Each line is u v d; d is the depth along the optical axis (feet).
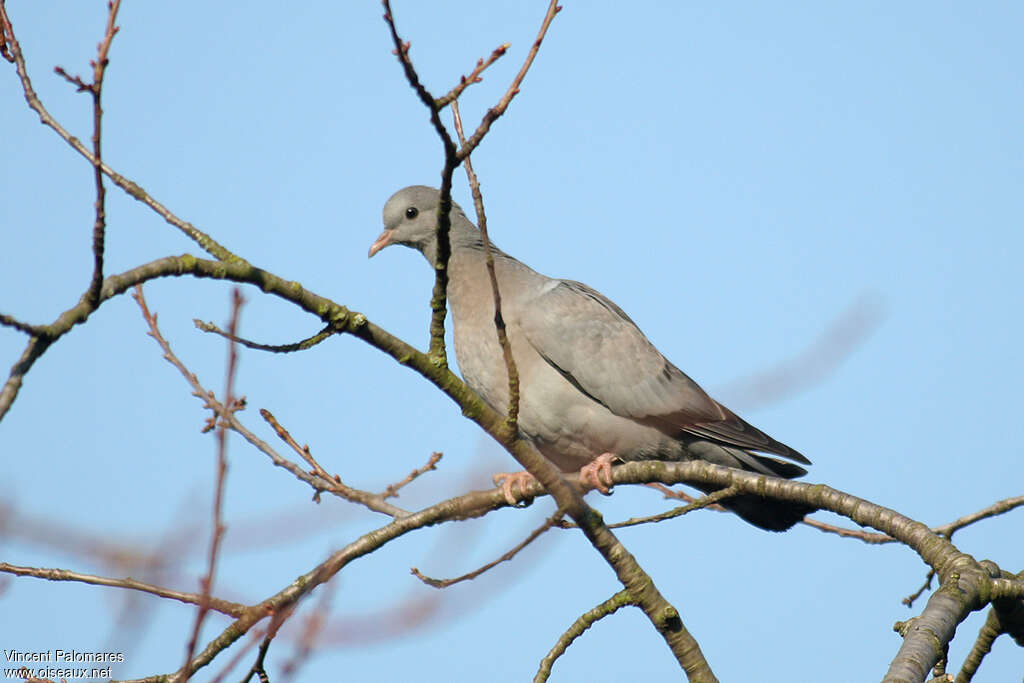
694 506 30.68
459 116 27.63
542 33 25.34
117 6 21.85
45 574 27.55
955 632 26.40
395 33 22.95
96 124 21.72
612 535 29.68
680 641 29.78
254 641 21.11
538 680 28.89
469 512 30.45
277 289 25.22
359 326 26.43
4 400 20.53
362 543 29.60
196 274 24.29
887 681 23.81
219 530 19.83
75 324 21.94
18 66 24.75
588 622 29.37
